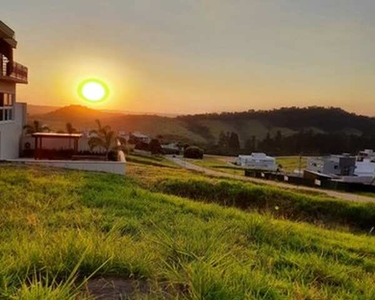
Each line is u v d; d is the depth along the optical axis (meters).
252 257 4.80
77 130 24.22
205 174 26.42
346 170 51.69
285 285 3.67
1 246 3.80
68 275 3.00
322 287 3.99
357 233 13.66
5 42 18.38
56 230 5.53
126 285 2.95
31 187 10.00
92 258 3.18
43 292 2.43
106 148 21.34
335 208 15.65
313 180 30.95
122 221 6.58
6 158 19.42
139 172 19.52
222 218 7.56
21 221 6.14
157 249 3.85
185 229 5.73
